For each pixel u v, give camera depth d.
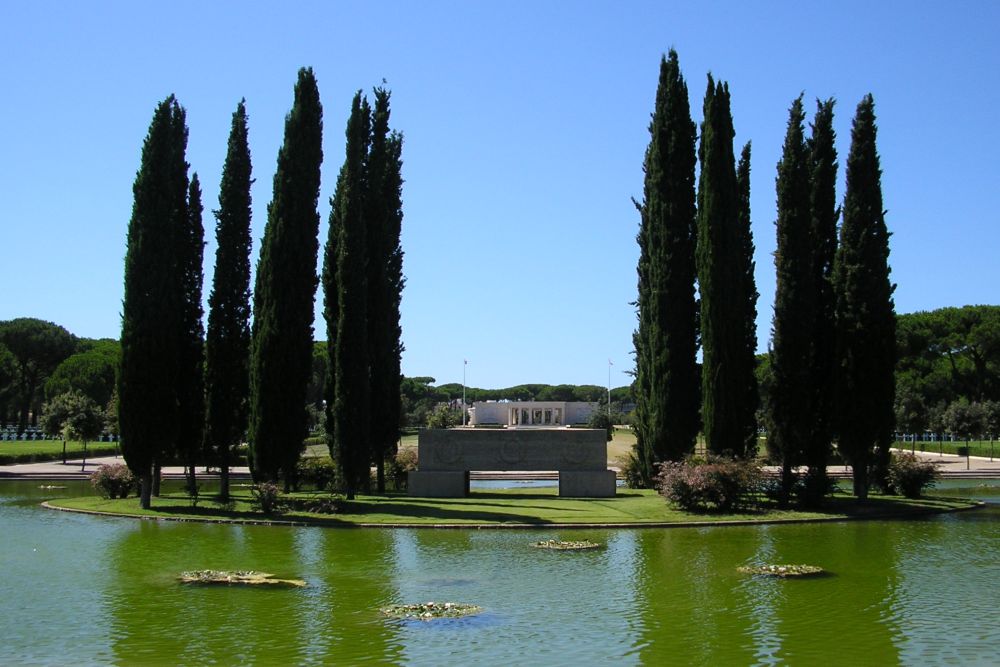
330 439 33.44
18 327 94.38
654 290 32.06
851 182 30.78
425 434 31.70
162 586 16.25
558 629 13.34
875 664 11.64
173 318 27.77
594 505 28.53
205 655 11.89
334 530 23.69
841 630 13.34
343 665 11.46
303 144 28.83
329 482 33.38
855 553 20.39
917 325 81.62
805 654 12.08
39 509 28.25
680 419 31.66
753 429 30.88
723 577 17.41
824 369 30.70
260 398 28.06
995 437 67.31
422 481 31.25
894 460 32.69
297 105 28.95
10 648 12.23
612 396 167.50
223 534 22.77
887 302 30.39
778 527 25.06
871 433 29.84
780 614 14.34
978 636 13.02
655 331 32.06
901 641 12.74
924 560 19.44
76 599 15.20
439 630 13.25
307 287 28.77
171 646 12.31
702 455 29.36
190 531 23.27
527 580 17.06
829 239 31.59
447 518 25.36
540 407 123.00
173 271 27.95
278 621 13.73
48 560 18.81
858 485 30.34
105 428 50.59
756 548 21.06
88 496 32.09
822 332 30.88
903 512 28.42
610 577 17.38
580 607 14.80
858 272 30.25
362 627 13.39
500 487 39.62
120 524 24.55
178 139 31.19
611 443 74.38
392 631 13.17
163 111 27.75
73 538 21.91
